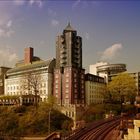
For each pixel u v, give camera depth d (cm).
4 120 11188
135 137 5350
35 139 9200
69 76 14850
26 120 11106
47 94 15212
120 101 14712
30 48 18075
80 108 11950
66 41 15375
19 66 18300
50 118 11056
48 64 15588
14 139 9288
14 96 13938
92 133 7794
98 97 17062
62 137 7388
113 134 7500
